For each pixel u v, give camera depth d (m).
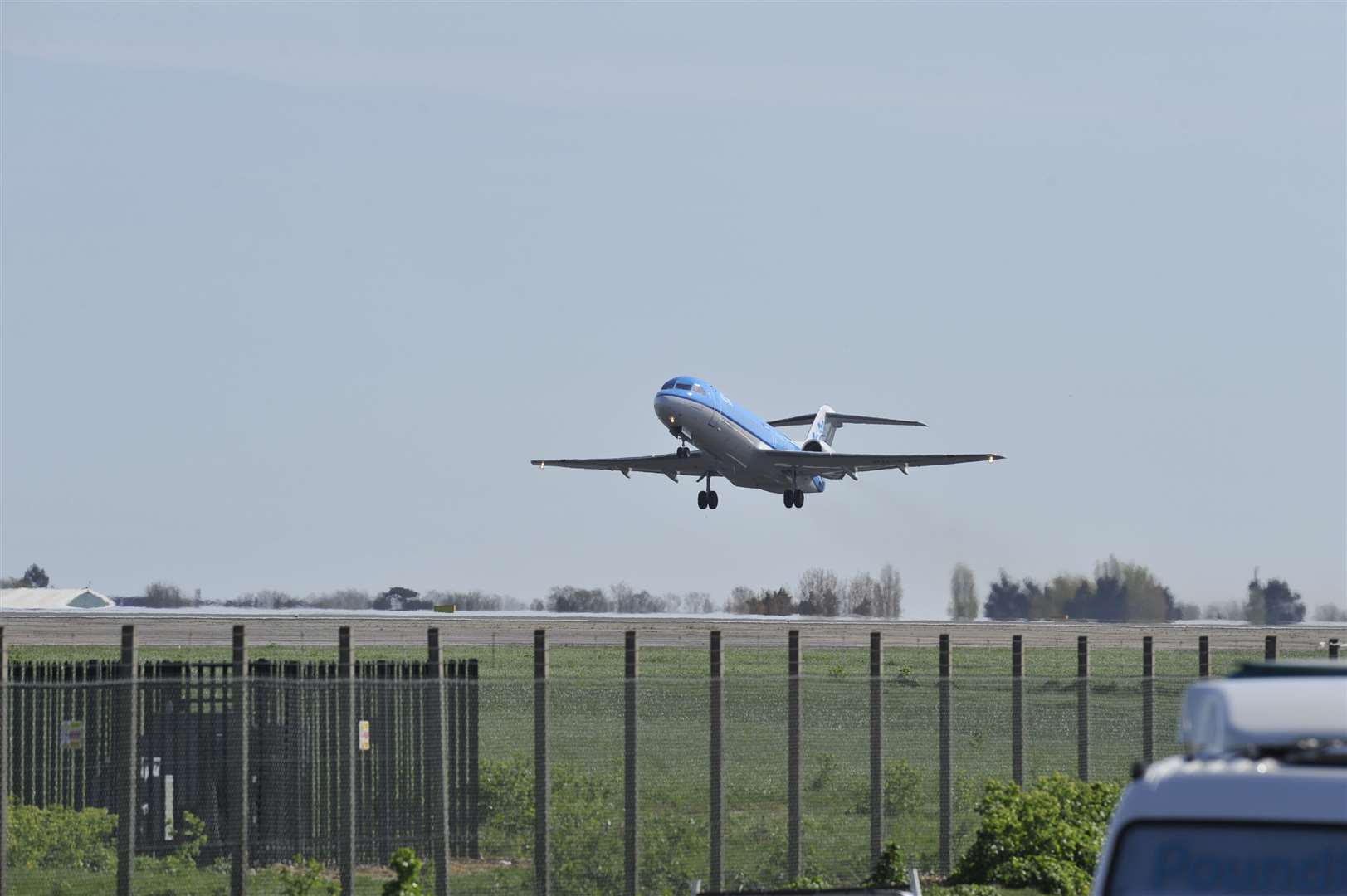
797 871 81.44
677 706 136.00
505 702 138.00
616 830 86.25
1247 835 22.95
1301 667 27.86
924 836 91.19
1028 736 123.44
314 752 81.50
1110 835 24.08
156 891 76.38
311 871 74.69
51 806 81.38
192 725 82.56
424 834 81.56
